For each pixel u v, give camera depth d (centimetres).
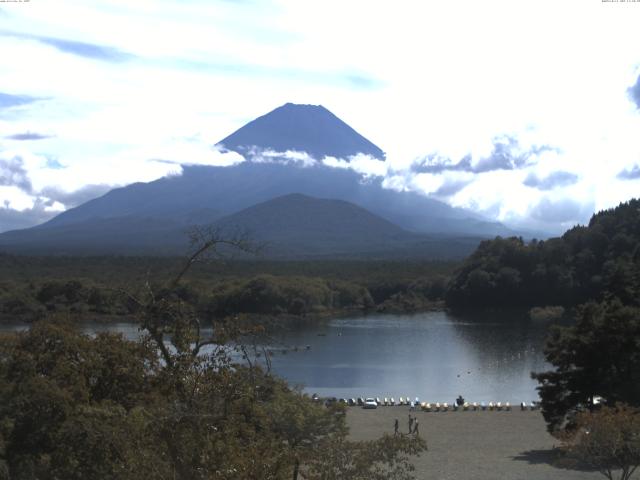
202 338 1914
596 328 4409
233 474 1706
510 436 5275
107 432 2403
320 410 3697
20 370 3094
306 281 17725
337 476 2091
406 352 10925
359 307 18838
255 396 1886
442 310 18200
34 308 13100
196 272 15412
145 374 2320
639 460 2998
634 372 4331
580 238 18125
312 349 11200
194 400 1794
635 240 17138
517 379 8800
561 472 3694
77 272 18112
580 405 4612
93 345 3128
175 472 1730
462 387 8325
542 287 17662
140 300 1934
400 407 6925
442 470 3853
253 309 14812
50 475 2612
